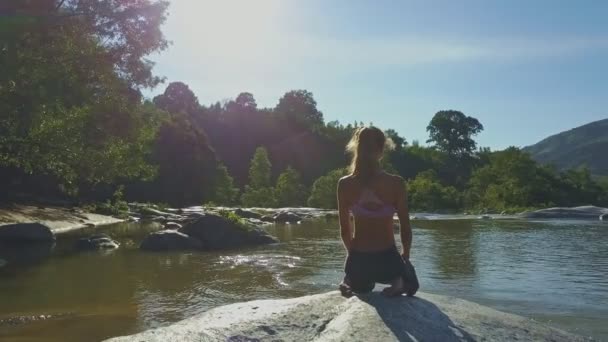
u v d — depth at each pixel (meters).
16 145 19.81
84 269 11.00
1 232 16.52
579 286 8.80
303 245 15.31
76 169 22.48
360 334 3.31
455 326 3.56
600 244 15.15
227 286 9.02
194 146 65.00
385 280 4.20
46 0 18.44
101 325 6.55
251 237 15.48
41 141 19.38
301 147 106.81
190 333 3.44
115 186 45.41
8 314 7.11
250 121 115.19
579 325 6.35
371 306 3.78
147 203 49.41
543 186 52.22
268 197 62.12
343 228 4.35
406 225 4.28
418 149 106.81
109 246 14.95
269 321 3.62
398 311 3.68
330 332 3.41
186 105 115.00
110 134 22.11
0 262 11.73
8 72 15.17
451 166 102.44
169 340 3.35
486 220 27.33
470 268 10.75
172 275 10.19
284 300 4.17
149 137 27.22
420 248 14.26
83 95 18.27
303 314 3.74
